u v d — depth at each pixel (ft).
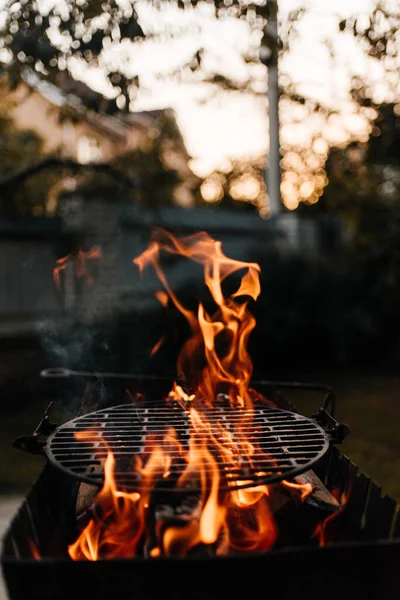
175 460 5.73
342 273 27.20
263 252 26.81
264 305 25.22
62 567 4.38
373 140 13.99
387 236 20.30
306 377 24.32
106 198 18.28
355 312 27.48
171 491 5.02
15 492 12.03
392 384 23.12
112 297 23.31
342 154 16.26
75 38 10.92
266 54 12.84
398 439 15.85
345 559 4.50
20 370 20.76
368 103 13.47
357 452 14.84
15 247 22.22
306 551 4.43
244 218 27.76
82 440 6.28
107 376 9.46
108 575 4.40
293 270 26.61
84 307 22.95
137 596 4.45
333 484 6.83
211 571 4.41
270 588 4.49
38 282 22.75
